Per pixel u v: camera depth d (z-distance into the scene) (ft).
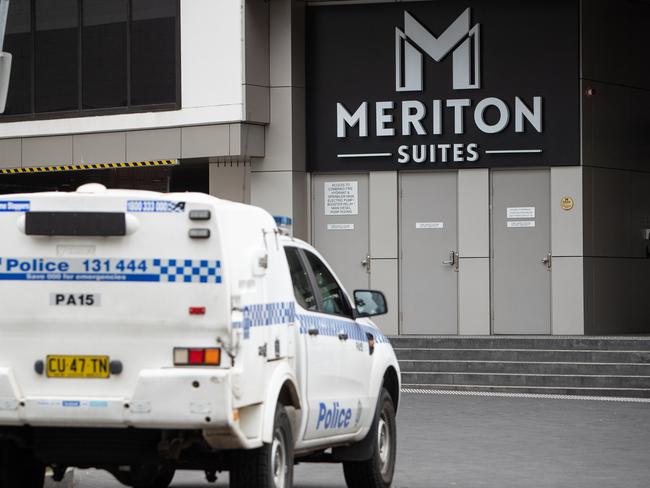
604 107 149.07
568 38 147.33
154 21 152.35
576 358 130.52
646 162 153.69
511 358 132.36
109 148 154.92
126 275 51.39
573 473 75.97
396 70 151.23
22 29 160.45
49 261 51.88
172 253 51.08
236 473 53.57
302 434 58.39
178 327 50.96
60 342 51.72
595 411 110.73
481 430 96.94
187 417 49.98
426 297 150.61
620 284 150.00
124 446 52.75
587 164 147.02
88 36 156.46
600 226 147.84
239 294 51.39
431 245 150.51
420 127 150.41
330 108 152.87
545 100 147.84
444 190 150.41
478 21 149.48
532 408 112.88
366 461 66.54
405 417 105.60
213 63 148.46
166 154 151.23
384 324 151.33
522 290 147.74
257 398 52.39
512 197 148.36
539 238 147.54
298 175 151.64
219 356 50.65
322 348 60.54
